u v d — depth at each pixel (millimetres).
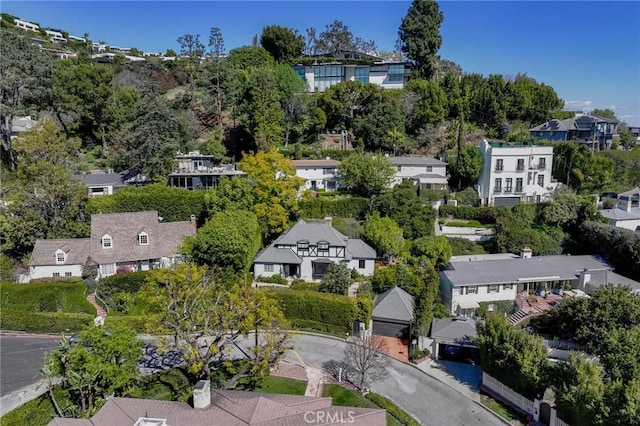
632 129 121312
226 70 89750
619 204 66375
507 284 48344
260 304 32812
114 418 22562
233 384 30500
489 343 33469
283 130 81750
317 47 130750
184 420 22328
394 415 29891
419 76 104312
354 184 65188
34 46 71750
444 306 47156
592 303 37500
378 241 52625
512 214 62062
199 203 58938
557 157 75312
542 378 29734
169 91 106250
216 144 79375
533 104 98312
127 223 51219
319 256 51062
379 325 42812
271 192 57562
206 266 39875
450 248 53125
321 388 32906
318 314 42906
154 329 30828
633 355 28297
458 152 72688
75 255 47969
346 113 88375
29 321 39969
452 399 32812
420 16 102750
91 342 27516
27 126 80312
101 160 79500
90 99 82812
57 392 27031
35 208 51781
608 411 23781
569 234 61438
